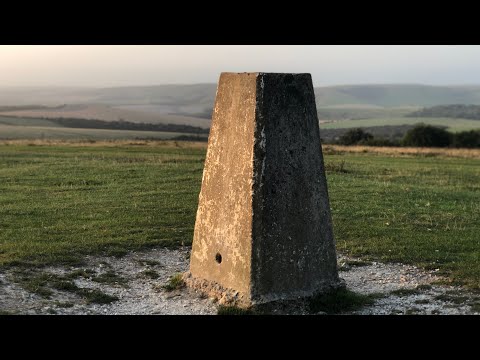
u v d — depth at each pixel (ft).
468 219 52.39
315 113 31.30
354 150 139.85
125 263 38.78
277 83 29.55
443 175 85.35
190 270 33.71
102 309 29.86
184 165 84.28
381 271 38.29
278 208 29.55
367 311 30.30
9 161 86.84
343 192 64.95
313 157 31.09
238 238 29.86
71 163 85.05
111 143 140.15
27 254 37.70
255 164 29.07
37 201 56.59
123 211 52.95
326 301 30.60
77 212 52.03
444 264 39.24
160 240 43.98
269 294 29.50
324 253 31.71
